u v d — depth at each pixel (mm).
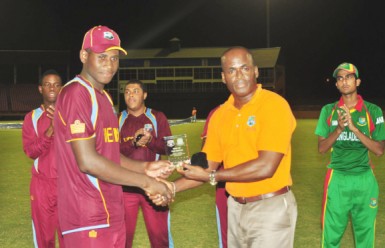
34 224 4809
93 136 3131
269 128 3211
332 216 4859
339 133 4684
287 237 3342
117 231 3301
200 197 8742
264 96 3338
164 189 3400
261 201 3336
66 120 3127
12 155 15516
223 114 3508
